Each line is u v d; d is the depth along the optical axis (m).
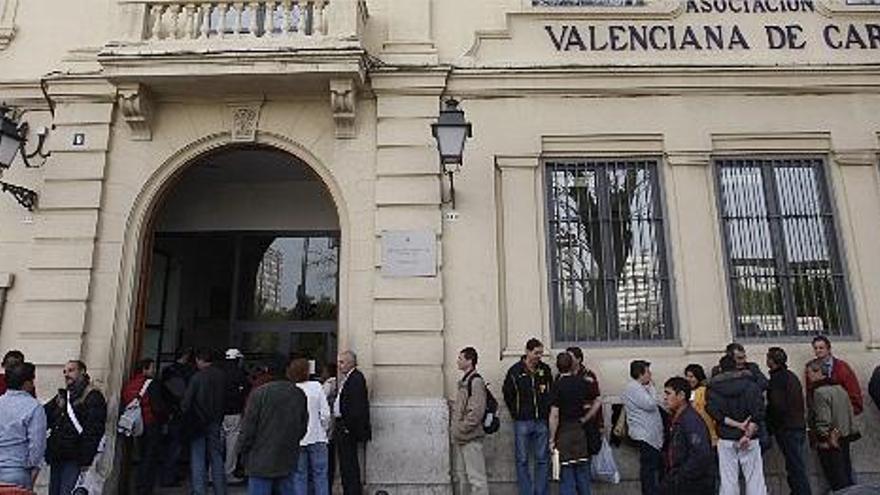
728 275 8.54
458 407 7.12
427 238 8.39
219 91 8.88
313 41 8.52
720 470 6.23
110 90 8.97
